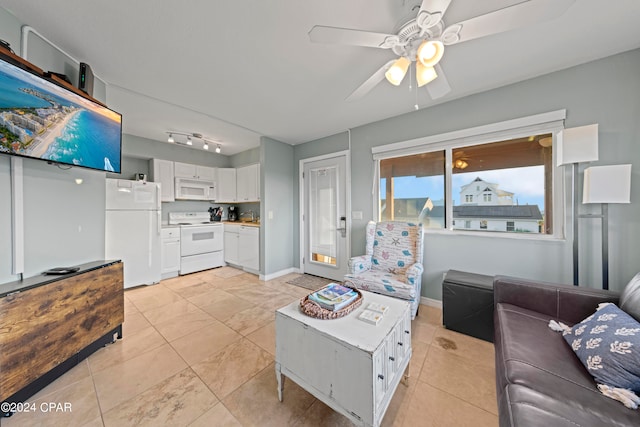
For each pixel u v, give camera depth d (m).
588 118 1.86
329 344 1.12
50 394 1.38
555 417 0.76
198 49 1.71
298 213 4.07
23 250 1.47
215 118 2.96
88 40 1.61
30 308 1.34
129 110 2.72
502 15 1.04
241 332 2.10
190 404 1.32
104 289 1.84
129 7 1.34
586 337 1.10
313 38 1.20
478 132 2.31
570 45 1.66
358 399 1.03
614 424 0.75
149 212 3.40
